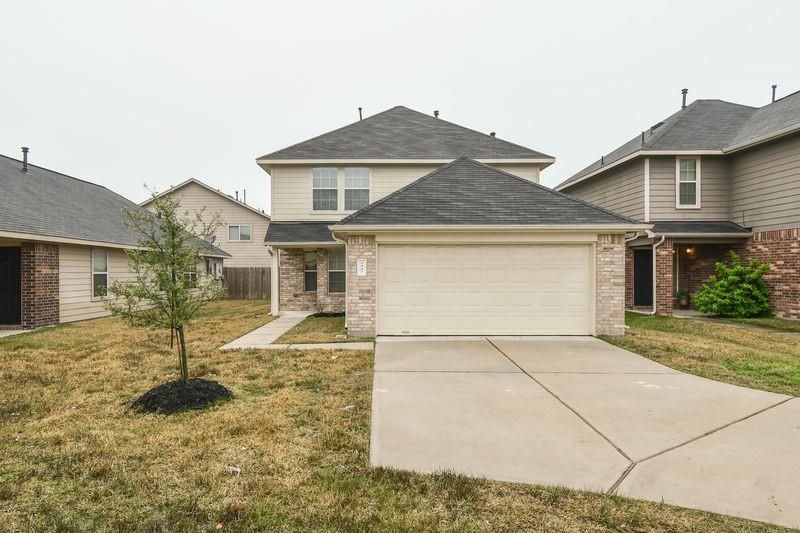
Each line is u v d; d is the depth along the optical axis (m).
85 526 2.75
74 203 14.90
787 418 4.61
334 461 3.63
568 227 9.07
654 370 6.62
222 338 9.52
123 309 5.39
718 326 10.93
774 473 3.42
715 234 12.89
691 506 2.97
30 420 4.57
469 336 9.38
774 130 12.16
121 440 4.02
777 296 12.17
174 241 5.39
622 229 9.11
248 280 23.03
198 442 3.98
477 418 4.60
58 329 11.05
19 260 11.70
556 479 3.32
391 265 9.41
